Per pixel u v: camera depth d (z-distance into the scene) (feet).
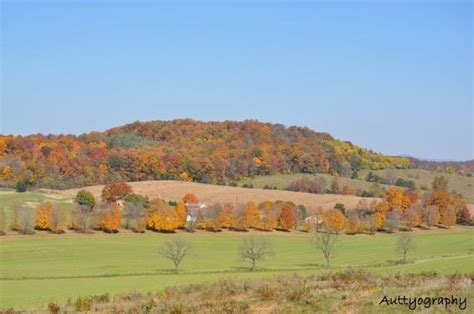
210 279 201.67
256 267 264.31
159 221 368.68
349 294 83.10
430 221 428.56
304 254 316.60
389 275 109.60
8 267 257.96
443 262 231.30
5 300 142.41
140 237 353.10
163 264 273.95
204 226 381.81
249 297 86.12
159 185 474.49
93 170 495.82
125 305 86.89
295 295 82.28
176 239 269.64
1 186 453.58
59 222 349.82
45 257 288.10
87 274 233.55
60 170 488.85
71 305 93.81
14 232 343.46
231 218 384.06
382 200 450.71
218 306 78.89
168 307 80.07
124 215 379.55
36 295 154.92
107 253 304.50
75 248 313.53
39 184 466.70
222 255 308.19
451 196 467.93
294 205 414.00
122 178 505.66
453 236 391.65
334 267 261.03
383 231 409.90
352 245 350.84
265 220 388.78
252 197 449.89
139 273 238.07
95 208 373.20
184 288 100.99
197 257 300.20
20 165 470.80
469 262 222.69
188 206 397.39
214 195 450.71
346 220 398.01
